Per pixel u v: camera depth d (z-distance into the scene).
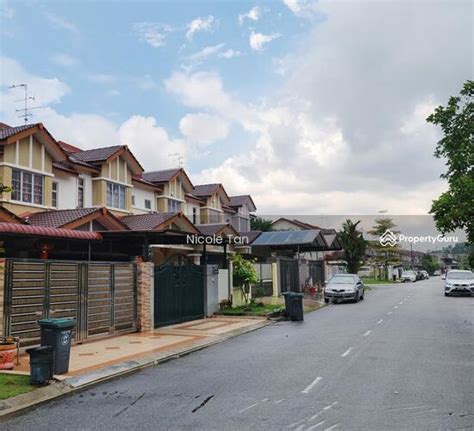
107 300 14.94
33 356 8.62
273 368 10.29
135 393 8.49
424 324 17.48
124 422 6.79
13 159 19.39
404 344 13.08
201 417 6.92
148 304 16.58
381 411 7.02
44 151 20.89
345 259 48.41
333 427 6.34
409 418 6.69
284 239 35.34
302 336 15.31
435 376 9.27
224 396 8.05
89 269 14.19
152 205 30.09
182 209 33.19
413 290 41.91
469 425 6.38
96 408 7.57
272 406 7.37
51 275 12.77
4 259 11.35
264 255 38.03
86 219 18.72
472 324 17.42
